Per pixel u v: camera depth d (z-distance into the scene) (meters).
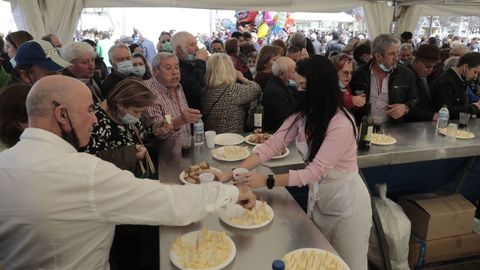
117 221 1.06
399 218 2.31
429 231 2.42
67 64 2.12
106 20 9.98
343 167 1.59
